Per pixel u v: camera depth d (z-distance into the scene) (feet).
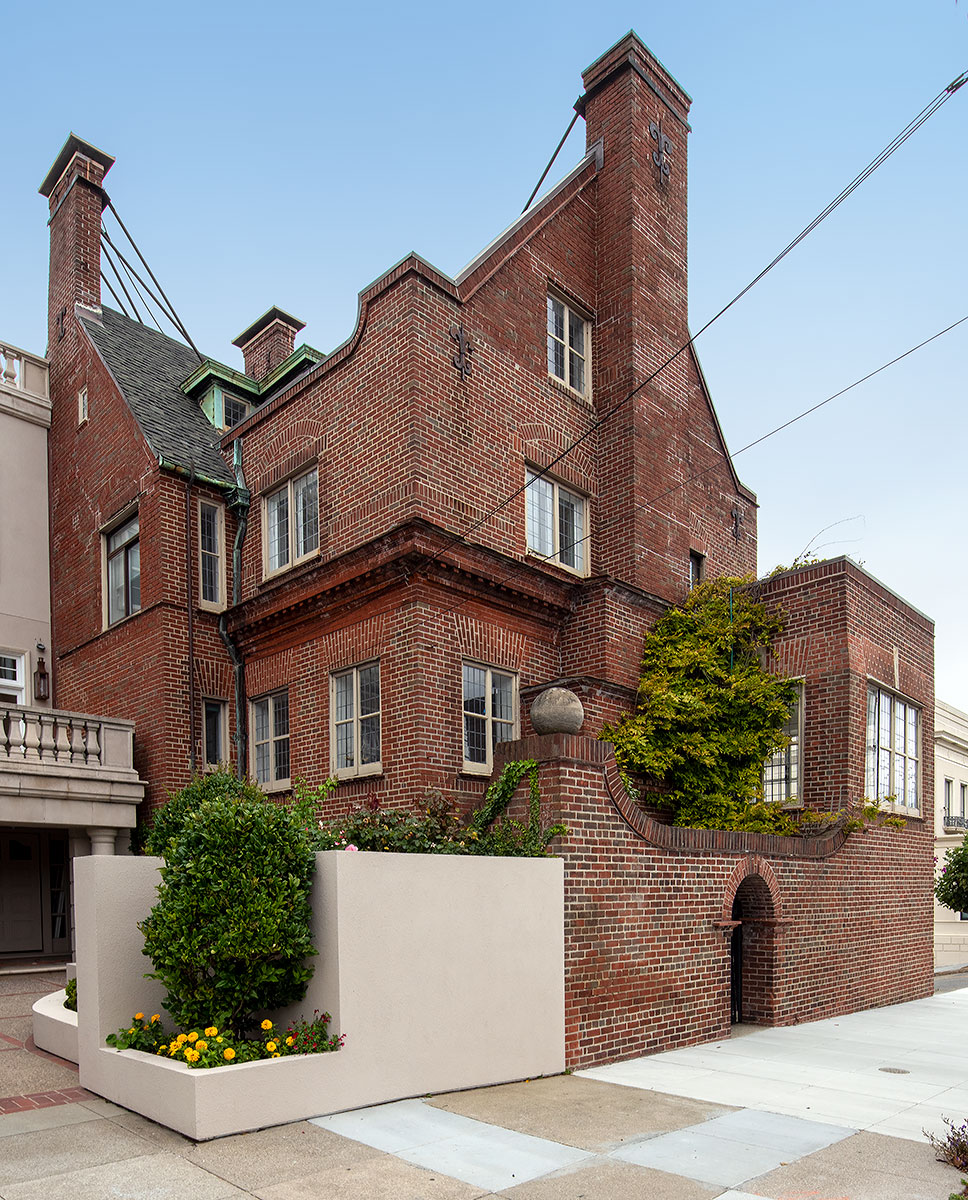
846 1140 22.15
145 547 50.06
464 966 26.94
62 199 64.80
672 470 52.31
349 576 41.81
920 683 55.72
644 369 50.83
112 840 46.70
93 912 25.81
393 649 40.16
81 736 46.39
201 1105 21.30
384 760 39.86
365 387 42.98
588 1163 20.24
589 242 52.54
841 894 45.11
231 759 48.91
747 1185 19.02
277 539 49.08
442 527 39.86
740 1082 28.19
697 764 45.24
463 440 42.27
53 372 62.95
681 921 34.60
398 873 25.68
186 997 23.97
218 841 23.86
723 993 36.24
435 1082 25.80
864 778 47.83
